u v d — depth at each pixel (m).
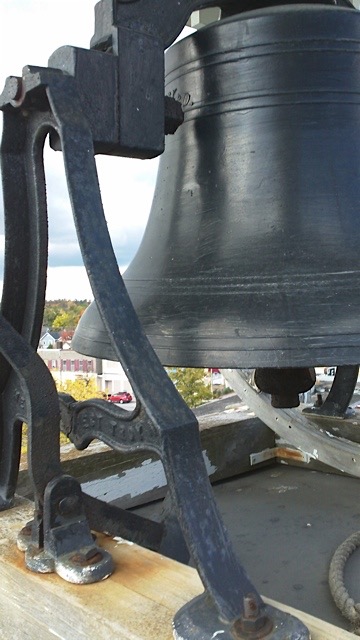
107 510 1.24
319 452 2.32
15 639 1.12
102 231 1.06
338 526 2.14
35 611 1.06
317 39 1.30
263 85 1.32
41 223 1.21
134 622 0.94
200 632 0.87
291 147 1.31
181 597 1.00
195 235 1.35
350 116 1.33
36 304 1.23
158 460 2.25
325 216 1.28
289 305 1.16
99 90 1.15
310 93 1.32
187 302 1.23
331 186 1.30
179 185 1.42
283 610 0.91
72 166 1.06
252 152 1.33
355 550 1.95
